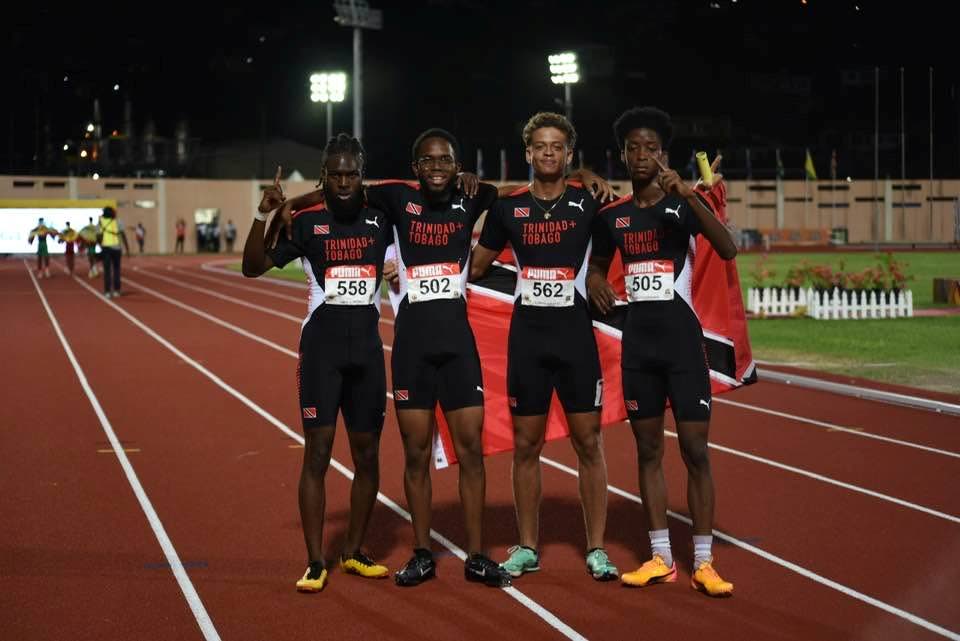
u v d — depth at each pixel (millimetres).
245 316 21312
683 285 5441
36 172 64062
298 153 69062
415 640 4562
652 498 5410
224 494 7203
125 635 4629
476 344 5676
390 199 5496
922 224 63906
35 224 49500
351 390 5465
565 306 5520
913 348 15492
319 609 4965
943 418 10023
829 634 4605
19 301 24953
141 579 5406
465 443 5434
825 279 20859
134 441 9023
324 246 5410
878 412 10359
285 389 11867
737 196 63969
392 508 6859
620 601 5070
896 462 8125
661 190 5418
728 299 5992
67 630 4688
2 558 5750
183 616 4867
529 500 5621
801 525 6383
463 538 6184
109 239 26484
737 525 6391
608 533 6285
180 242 55094
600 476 5605
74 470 7926
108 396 11422
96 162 64250
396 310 5641
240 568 5605
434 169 5375
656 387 5430
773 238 59906
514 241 5578
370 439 5492
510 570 5438
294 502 6984
